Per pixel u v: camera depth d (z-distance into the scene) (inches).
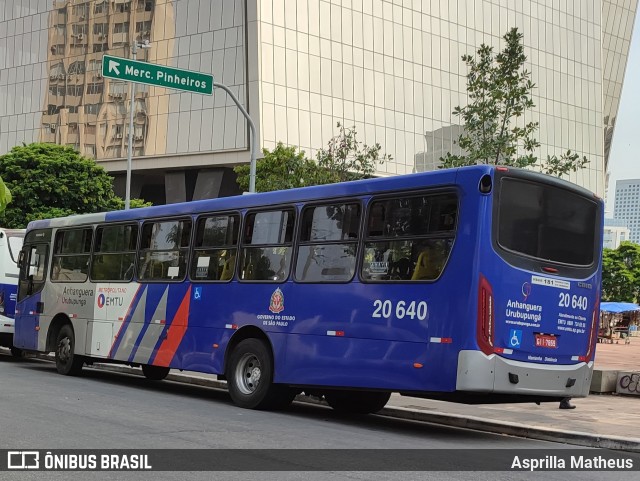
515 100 748.0
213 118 2310.5
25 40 2805.1
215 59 2309.3
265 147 2210.9
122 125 2532.0
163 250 585.9
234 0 2274.9
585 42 3282.5
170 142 2404.0
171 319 566.6
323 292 460.4
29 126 2765.7
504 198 401.4
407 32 2628.0
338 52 2417.6
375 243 437.7
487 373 386.0
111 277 631.2
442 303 398.3
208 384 671.1
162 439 357.4
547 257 417.1
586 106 3270.2
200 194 2368.4
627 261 2923.2
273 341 487.2
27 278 737.0
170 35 2415.1
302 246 480.4
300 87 2309.3
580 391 429.1
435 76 2699.3
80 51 2657.5
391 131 2549.2
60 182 1519.4
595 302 442.3
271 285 495.2
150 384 653.9
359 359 434.3
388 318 422.9
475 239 391.5
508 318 395.9
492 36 2906.0
